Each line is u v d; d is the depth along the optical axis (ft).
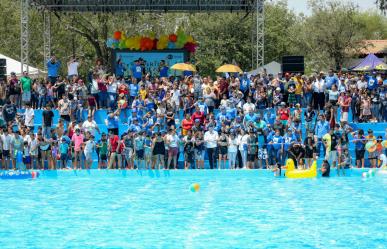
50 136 115.65
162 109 119.75
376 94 126.31
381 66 184.14
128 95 129.80
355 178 102.32
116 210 74.49
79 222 67.31
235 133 110.42
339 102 123.54
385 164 108.27
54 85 131.85
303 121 125.49
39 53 255.29
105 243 57.36
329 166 104.37
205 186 94.38
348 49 275.39
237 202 79.61
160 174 106.73
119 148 108.88
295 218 68.74
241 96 122.42
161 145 107.96
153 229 63.36
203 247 55.62
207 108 122.11
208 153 110.93
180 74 155.63
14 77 130.31
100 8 161.17
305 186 93.50
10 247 56.13
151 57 155.43
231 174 106.42
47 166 111.04
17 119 119.03
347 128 113.19
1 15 262.88
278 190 89.66
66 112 123.03
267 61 276.82
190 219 68.54
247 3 156.66
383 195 84.69
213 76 260.62
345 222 66.49
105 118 127.95
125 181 100.83
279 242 57.36
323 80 127.65
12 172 104.53
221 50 261.65
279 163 105.70
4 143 108.99
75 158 109.70
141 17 246.27
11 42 258.16
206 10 161.48
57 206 77.56
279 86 128.16
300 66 139.33
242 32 264.31
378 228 63.41
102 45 234.99
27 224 66.33
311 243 57.00
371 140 109.50
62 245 56.75
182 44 155.02
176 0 157.48
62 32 256.73
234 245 56.29
